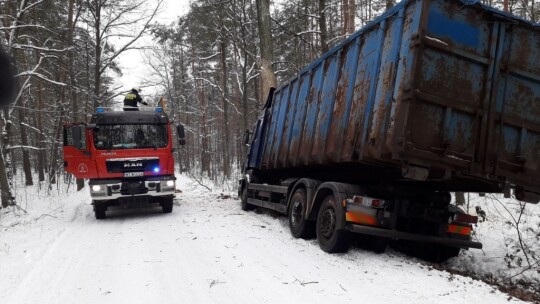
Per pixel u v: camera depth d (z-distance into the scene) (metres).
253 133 11.84
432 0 4.77
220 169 33.78
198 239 7.36
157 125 11.09
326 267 5.52
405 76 4.82
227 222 9.24
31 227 9.19
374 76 5.53
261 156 10.90
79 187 20.81
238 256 6.06
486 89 4.98
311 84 7.96
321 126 7.11
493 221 9.02
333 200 6.36
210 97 33.72
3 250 6.74
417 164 4.80
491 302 4.34
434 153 4.81
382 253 6.57
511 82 5.15
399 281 4.97
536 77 5.20
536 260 6.18
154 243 7.18
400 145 4.71
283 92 9.77
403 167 4.79
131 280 5.04
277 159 9.37
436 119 4.85
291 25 19.52
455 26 4.86
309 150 7.49
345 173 7.83
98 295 4.52
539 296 5.04
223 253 6.27
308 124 7.73
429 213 6.23
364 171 7.14
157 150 10.83
